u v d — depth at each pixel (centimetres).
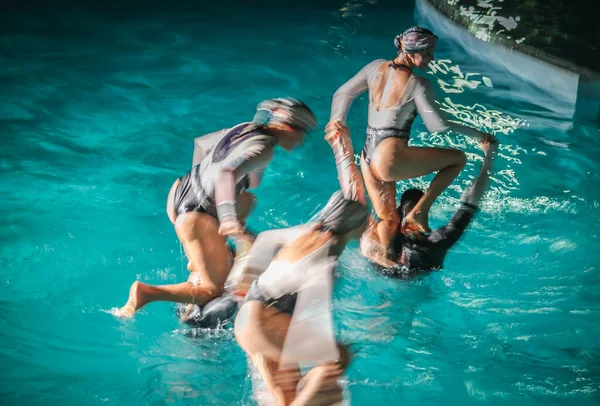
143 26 1064
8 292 483
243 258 409
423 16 1111
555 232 585
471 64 942
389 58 946
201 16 1115
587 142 742
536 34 945
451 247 529
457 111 798
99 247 540
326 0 1191
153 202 608
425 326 469
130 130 737
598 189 650
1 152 679
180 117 768
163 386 403
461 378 420
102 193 618
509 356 440
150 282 502
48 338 440
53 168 655
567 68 831
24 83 847
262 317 366
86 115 769
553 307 491
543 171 680
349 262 521
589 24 988
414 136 746
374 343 450
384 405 396
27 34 1012
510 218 605
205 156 458
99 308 472
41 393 392
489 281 521
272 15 1122
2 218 568
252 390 389
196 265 438
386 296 499
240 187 438
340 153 518
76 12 1116
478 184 516
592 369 428
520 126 770
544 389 411
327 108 792
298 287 362
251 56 952
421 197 524
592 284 518
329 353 362
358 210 364
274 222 582
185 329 450
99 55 948
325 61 935
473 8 1047
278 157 693
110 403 388
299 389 366
